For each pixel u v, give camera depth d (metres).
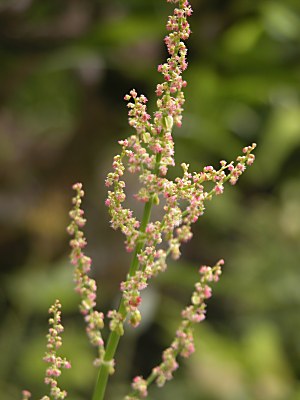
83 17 5.70
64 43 5.59
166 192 1.92
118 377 6.20
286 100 6.45
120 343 6.28
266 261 6.95
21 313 5.50
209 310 7.29
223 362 5.70
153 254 1.91
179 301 6.61
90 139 6.49
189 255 7.48
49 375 1.98
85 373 5.60
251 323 6.86
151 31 5.35
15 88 6.36
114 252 6.05
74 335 5.79
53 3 5.76
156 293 5.76
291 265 6.92
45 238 6.22
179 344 1.86
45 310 5.31
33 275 5.40
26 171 6.54
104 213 6.27
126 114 6.42
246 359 5.71
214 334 5.93
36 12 5.77
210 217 7.39
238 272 6.97
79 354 5.66
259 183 7.71
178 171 6.70
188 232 1.93
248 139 6.98
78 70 6.41
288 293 6.78
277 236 7.19
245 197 7.82
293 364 6.52
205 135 6.27
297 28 5.71
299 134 6.57
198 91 6.07
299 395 5.57
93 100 6.39
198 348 5.73
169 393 6.02
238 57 5.75
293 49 5.89
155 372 1.87
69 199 6.41
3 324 5.56
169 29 1.89
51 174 6.49
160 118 1.91
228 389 5.59
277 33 5.87
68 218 6.32
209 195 1.95
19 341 5.50
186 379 5.98
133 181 6.03
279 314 6.78
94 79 6.30
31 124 7.36
